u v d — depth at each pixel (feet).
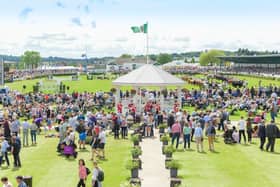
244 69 438.81
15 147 75.87
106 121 114.11
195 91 174.91
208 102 155.63
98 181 55.01
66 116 111.55
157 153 85.05
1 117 114.11
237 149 90.63
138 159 71.97
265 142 97.66
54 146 95.86
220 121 112.68
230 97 166.81
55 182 66.39
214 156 83.61
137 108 136.98
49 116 124.47
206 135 101.24
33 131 98.07
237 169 73.36
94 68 568.00
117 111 129.80
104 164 77.46
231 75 363.56
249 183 64.75
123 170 72.18
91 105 153.07
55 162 80.02
